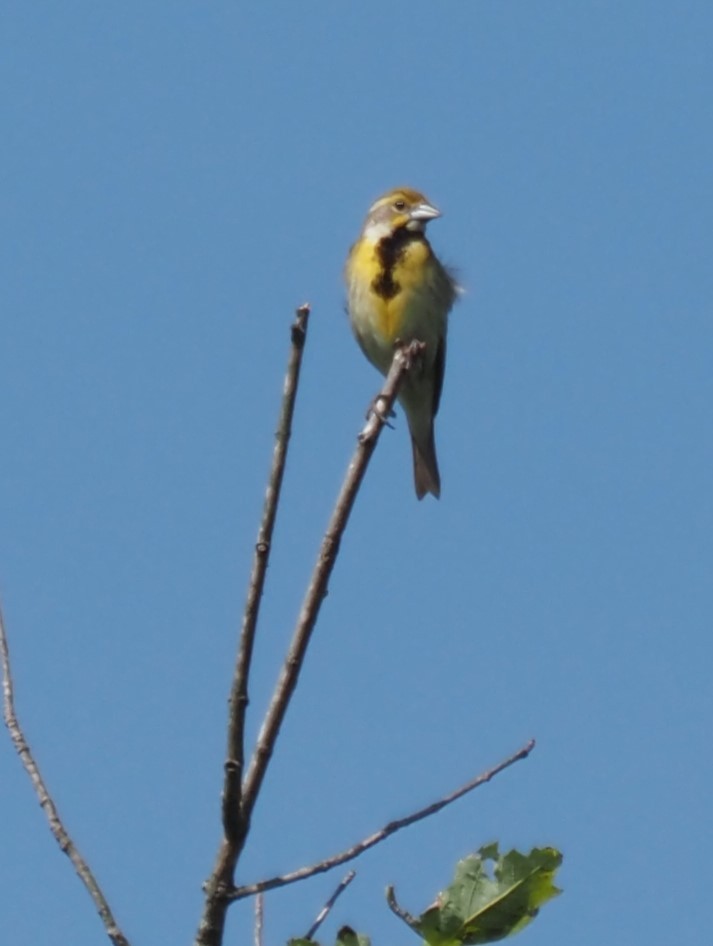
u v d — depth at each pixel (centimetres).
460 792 734
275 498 734
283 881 709
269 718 729
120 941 680
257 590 726
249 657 721
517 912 707
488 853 717
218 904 705
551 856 711
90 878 707
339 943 707
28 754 757
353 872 739
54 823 728
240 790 715
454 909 708
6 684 792
